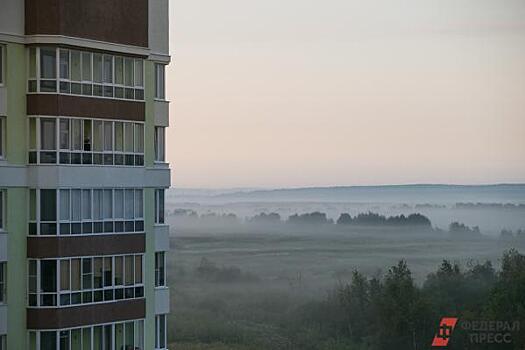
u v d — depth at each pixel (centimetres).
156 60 5081
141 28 4975
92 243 4728
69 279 4631
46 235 4584
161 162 5119
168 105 5156
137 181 4959
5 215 4516
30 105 4588
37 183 4584
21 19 4581
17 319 4562
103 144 4797
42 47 4594
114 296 4828
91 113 4738
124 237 4881
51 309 4575
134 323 4941
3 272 4519
